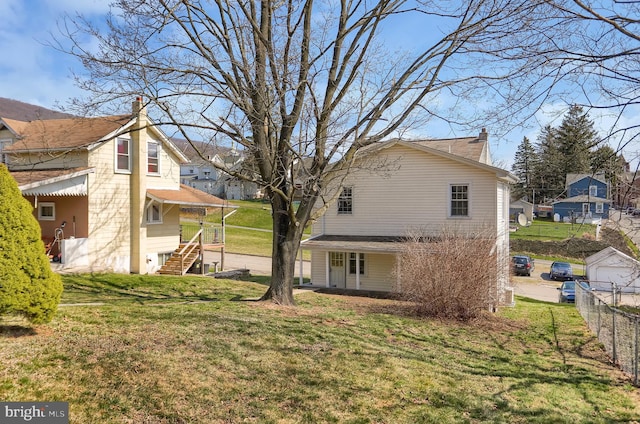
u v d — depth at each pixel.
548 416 5.89
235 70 10.24
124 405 4.99
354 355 7.38
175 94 9.34
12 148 17.83
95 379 5.48
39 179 15.65
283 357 6.93
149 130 19.81
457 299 11.85
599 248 31.47
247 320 8.90
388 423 5.25
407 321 10.97
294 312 10.33
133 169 19.11
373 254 19.69
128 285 14.81
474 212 18.16
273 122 9.79
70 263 16.56
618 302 18.53
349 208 20.28
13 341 6.52
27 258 6.41
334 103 10.34
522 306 17.02
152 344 6.90
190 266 20.80
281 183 10.71
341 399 5.73
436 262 12.12
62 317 8.26
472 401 6.09
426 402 5.92
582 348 10.13
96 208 17.59
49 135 18.58
